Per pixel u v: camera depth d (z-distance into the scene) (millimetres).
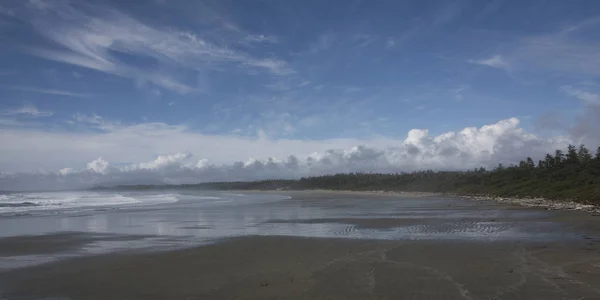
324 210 39188
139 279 11555
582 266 12234
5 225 26047
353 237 19016
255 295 9867
